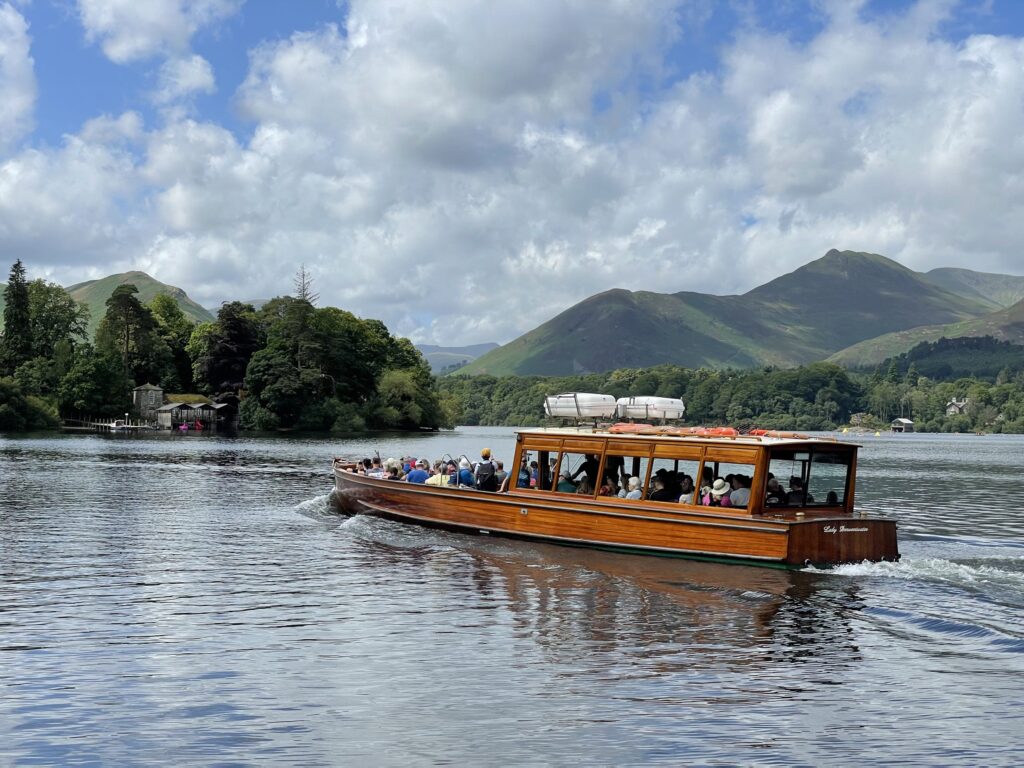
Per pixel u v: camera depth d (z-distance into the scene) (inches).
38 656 625.9
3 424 5689.0
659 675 589.9
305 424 6176.2
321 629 701.9
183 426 6279.5
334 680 576.4
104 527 1274.6
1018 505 1779.0
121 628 703.1
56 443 4094.5
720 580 888.9
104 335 6860.2
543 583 877.8
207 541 1145.4
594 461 1095.0
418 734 488.4
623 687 565.3
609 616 747.4
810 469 1002.1
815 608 775.7
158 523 1318.9
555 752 465.7
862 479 2605.8
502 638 677.3
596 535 1060.5
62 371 6446.9
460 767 448.1
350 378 6688.0
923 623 725.9
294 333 6304.1
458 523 1205.7
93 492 1800.0
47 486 1931.6
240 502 1622.8
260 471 2439.7
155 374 7057.1
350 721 506.9
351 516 1412.4
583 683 572.4
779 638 680.4
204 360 6688.0
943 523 1453.0
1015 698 548.4
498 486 1237.7
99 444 4037.9
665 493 1039.6
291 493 1804.9
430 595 826.8
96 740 478.6
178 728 495.5
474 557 1022.4
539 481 1145.4
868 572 925.2
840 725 503.5
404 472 1406.3
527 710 524.4
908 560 986.7
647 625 719.1
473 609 772.0
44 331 7263.8
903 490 2182.6
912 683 576.1
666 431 1068.5
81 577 908.0
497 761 455.2
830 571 930.1
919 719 513.0
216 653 634.8
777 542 934.4
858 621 732.7
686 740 481.7
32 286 7327.8
